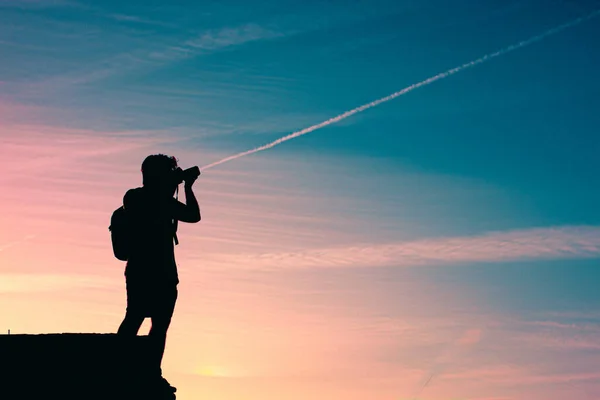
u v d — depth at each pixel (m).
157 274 10.16
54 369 8.30
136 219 10.27
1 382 8.13
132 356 8.75
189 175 10.85
